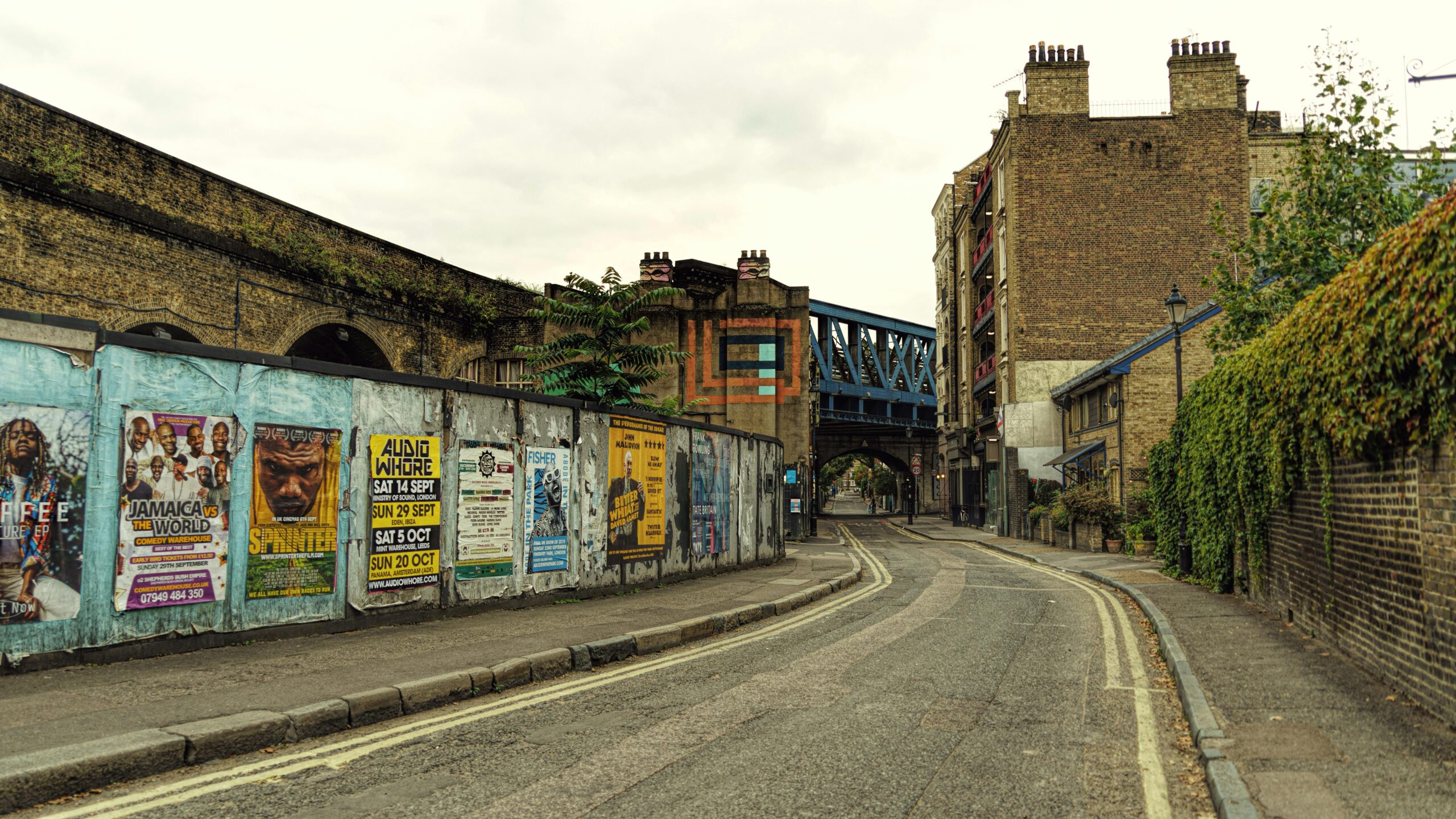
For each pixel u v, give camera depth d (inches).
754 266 1311.5
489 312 1109.1
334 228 877.2
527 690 286.4
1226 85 1301.7
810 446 1574.8
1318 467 332.5
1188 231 1295.5
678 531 609.6
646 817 167.8
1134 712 255.9
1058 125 1325.0
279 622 324.8
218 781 188.5
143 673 262.1
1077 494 1034.7
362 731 231.9
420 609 383.2
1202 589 547.2
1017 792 184.2
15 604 251.1
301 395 335.9
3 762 175.6
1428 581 227.6
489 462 424.5
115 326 642.2
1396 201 660.1
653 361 674.8
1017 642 381.4
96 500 270.2
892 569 794.8
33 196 586.2
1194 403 580.1
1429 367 211.2
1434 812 157.9
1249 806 162.6
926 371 2910.9
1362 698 244.4
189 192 709.3
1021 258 1318.9
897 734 230.4
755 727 237.1
